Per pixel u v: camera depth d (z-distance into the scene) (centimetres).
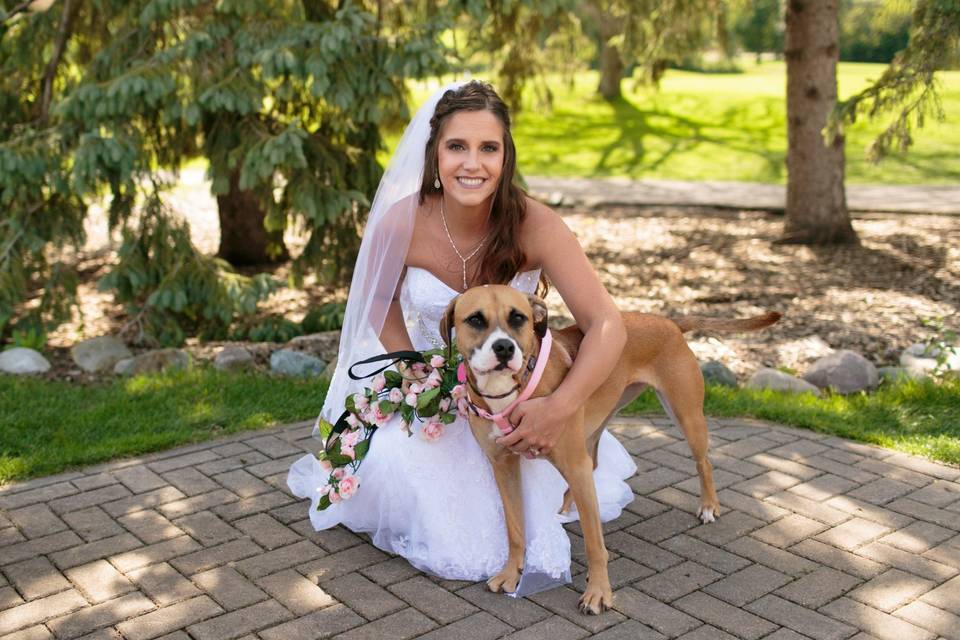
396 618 347
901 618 343
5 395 592
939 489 459
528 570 370
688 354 402
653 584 371
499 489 370
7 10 782
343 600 360
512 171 374
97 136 675
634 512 439
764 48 3494
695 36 1231
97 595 364
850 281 941
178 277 723
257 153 681
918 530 415
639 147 1944
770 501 448
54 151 701
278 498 454
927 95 802
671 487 467
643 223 1304
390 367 414
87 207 753
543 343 342
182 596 363
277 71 668
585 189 1580
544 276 406
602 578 353
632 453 513
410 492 387
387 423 402
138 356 673
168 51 689
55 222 730
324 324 751
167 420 556
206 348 710
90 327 792
